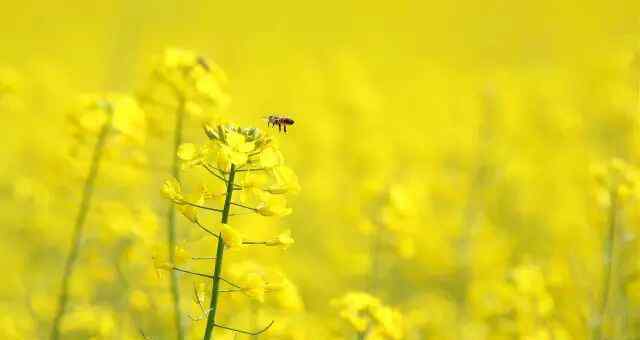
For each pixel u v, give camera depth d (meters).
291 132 2.68
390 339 1.15
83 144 1.19
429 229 1.84
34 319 1.34
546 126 2.58
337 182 2.33
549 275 1.38
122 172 1.22
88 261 1.24
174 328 1.25
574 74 3.82
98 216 1.21
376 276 1.38
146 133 1.17
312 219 2.30
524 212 2.11
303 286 1.74
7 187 2.04
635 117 1.39
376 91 3.95
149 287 1.25
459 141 2.88
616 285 1.28
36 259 1.74
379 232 1.38
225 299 1.15
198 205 0.99
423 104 3.89
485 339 1.33
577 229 1.76
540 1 7.55
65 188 1.34
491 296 1.31
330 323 1.24
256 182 0.99
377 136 2.65
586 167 2.10
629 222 1.33
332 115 2.83
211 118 1.17
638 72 1.37
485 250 1.69
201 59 1.17
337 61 3.23
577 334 1.31
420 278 1.80
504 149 2.35
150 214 1.22
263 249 1.49
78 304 1.32
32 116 2.63
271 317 1.21
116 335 1.28
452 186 2.21
